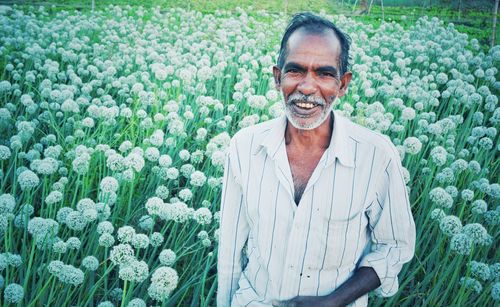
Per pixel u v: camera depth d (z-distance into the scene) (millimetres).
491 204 3805
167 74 6035
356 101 5711
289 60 1673
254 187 1847
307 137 1779
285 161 1786
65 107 4375
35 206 3641
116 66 6449
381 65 6738
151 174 3828
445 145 4441
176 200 3125
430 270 3031
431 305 2779
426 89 5848
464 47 8953
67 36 8102
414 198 3814
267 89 6117
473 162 3641
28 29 8219
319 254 1775
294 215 1767
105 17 10094
